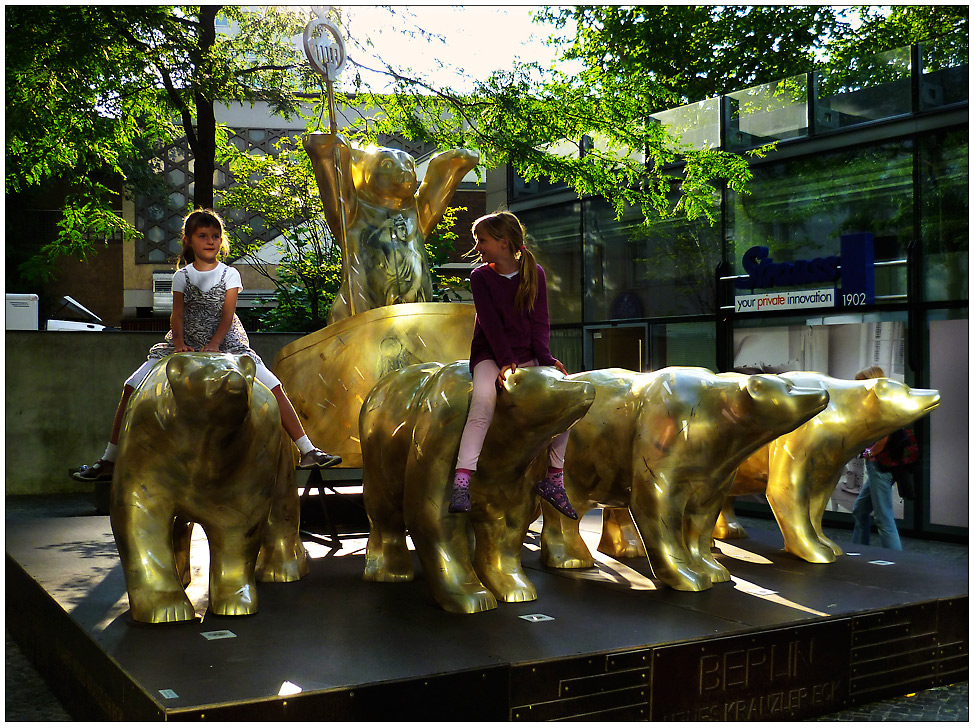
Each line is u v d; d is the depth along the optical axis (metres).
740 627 3.53
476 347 3.69
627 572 4.62
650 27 15.88
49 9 8.70
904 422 4.85
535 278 3.69
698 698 3.37
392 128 11.41
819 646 3.67
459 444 3.77
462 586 3.79
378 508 4.38
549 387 3.49
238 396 3.39
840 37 15.56
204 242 4.25
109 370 9.99
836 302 9.14
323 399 5.44
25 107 9.63
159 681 2.82
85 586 4.20
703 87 16.16
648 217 10.45
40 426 9.75
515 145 10.12
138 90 11.21
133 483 3.63
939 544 8.15
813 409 4.00
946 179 8.46
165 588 3.59
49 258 13.09
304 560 4.57
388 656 3.10
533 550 5.31
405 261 5.91
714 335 10.27
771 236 9.91
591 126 10.30
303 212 12.93
